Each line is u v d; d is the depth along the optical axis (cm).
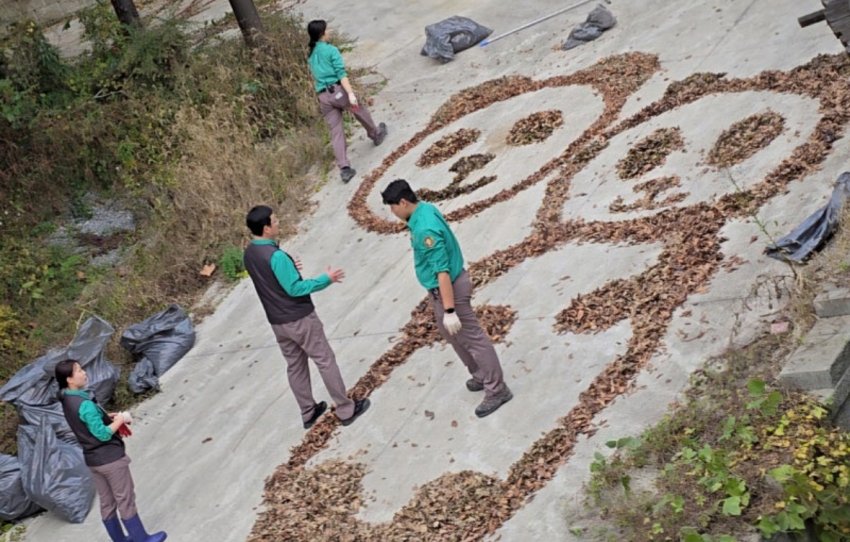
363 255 1065
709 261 796
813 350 641
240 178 1212
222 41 1411
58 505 842
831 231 739
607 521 614
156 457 884
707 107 1027
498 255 951
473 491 686
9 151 1265
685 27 1220
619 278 834
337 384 808
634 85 1148
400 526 679
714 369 687
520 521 644
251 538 733
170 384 986
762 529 548
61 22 1797
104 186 1287
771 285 731
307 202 1201
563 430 702
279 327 793
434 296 727
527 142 1138
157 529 787
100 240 1220
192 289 1123
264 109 1325
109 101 1345
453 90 1323
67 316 1104
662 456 634
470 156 1159
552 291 860
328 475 767
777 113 954
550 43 1346
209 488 814
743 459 596
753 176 877
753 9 1184
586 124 1116
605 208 948
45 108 1325
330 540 696
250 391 927
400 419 797
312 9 1648
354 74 1421
